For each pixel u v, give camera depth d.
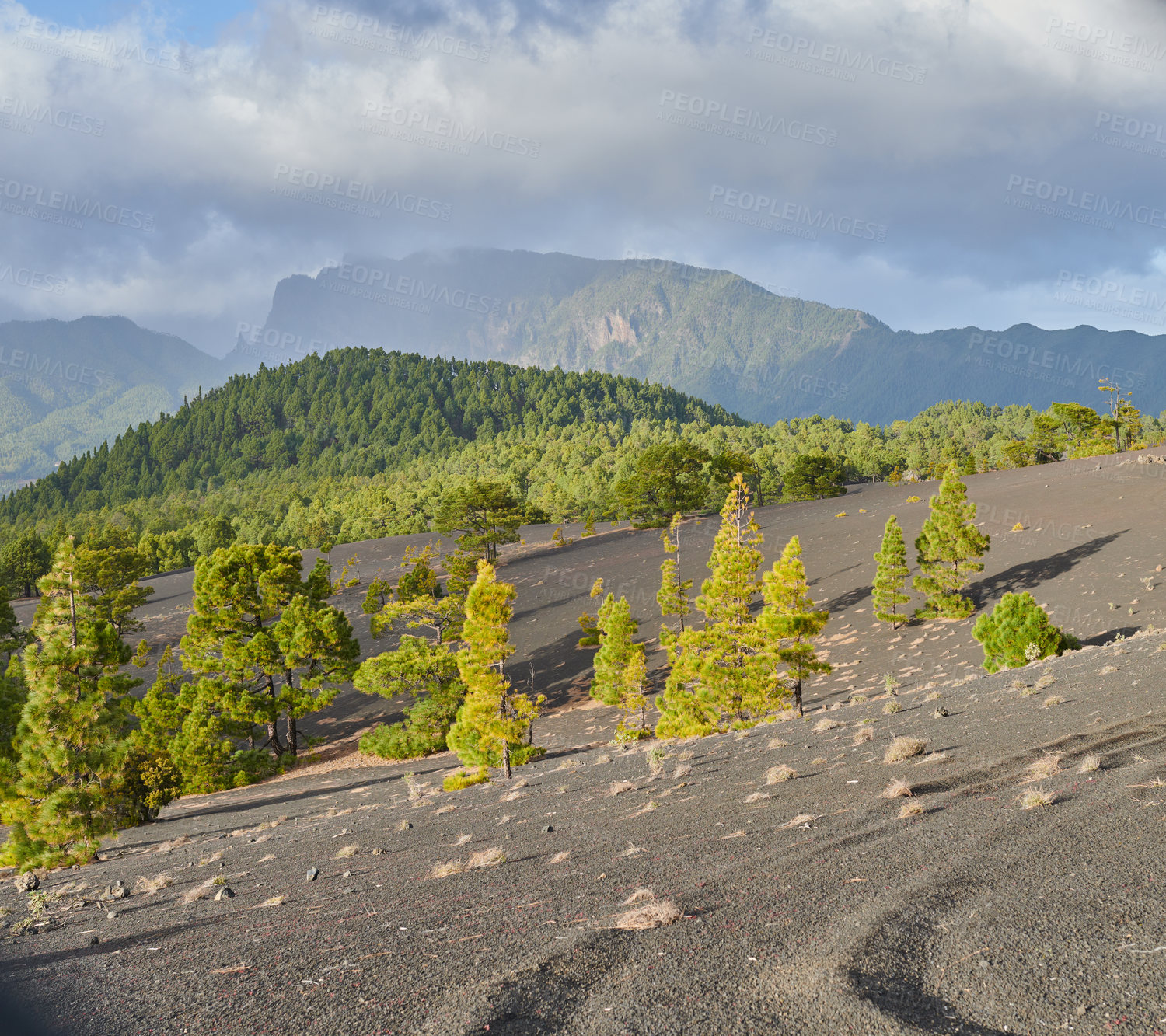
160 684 47.12
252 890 12.47
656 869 8.92
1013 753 12.34
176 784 42.72
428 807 22.70
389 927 7.91
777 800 12.40
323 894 10.92
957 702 22.00
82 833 20.66
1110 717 14.26
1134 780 9.23
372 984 5.98
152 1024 5.73
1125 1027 3.92
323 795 34.69
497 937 6.88
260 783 44.41
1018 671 27.77
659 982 5.20
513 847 12.48
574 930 6.68
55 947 9.68
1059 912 5.48
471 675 27.39
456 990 5.53
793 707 35.72
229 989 6.39
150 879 15.66
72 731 21.17
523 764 35.53
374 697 62.72
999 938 5.20
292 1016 5.49
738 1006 4.69
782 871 7.78
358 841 17.08
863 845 8.38
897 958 5.09
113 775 21.61
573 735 46.00
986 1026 4.13
